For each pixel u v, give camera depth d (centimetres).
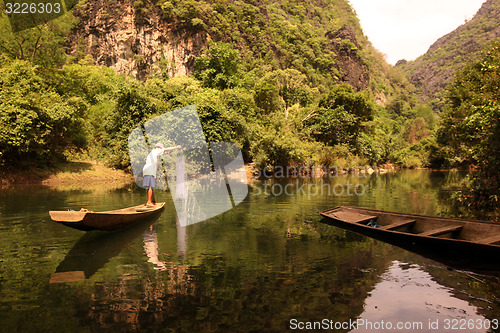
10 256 386
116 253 400
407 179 1920
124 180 1438
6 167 1302
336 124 2733
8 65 1509
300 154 2014
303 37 7788
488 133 782
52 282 308
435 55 15725
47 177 1366
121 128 1608
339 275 331
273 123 2467
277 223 588
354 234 507
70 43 4466
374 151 3072
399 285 307
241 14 6531
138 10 4891
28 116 1236
